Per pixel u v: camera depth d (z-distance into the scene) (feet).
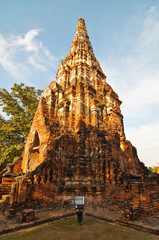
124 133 55.77
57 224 23.77
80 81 55.88
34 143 49.88
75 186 34.96
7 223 22.97
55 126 45.34
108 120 51.13
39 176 33.50
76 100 49.34
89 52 69.21
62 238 18.61
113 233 20.16
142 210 27.04
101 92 54.19
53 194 33.88
